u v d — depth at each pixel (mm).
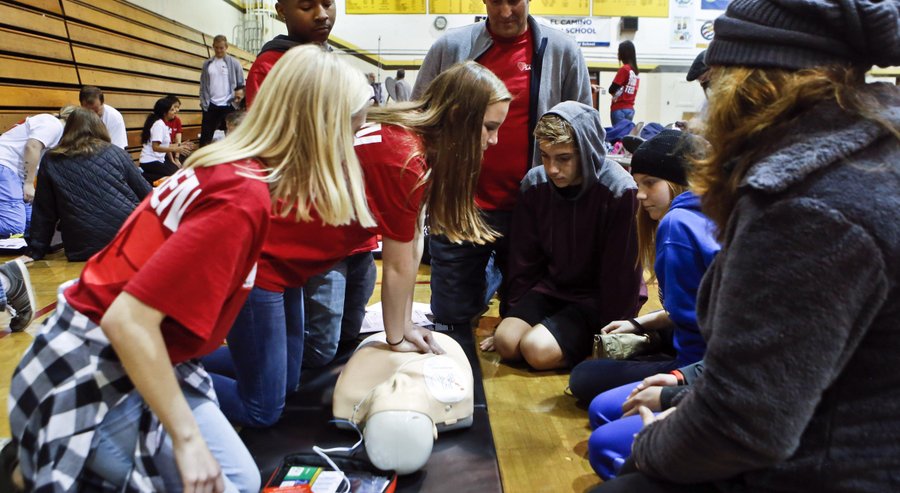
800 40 768
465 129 1828
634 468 1039
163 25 8703
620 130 4840
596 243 2439
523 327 2443
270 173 1200
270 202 1168
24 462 1079
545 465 1743
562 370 2391
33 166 4480
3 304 2686
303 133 1227
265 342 1773
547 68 2740
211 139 8680
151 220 1125
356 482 1549
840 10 743
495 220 2795
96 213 4195
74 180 4148
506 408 2082
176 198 1108
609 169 2398
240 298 1214
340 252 1834
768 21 788
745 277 753
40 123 4496
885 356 749
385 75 5473
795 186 736
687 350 1727
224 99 8633
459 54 2822
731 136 812
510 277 2684
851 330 727
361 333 2600
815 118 761
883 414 759
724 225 860
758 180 745
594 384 1999
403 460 1556
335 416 1838
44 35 6023
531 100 2729
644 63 5695
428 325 2824
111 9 7324
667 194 1903
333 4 2492
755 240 751
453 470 1668
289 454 1683
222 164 1144
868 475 763
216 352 2053
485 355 2537
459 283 2783
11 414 1091
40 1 5965
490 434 1857
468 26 2885
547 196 2518
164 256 1040
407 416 1555
